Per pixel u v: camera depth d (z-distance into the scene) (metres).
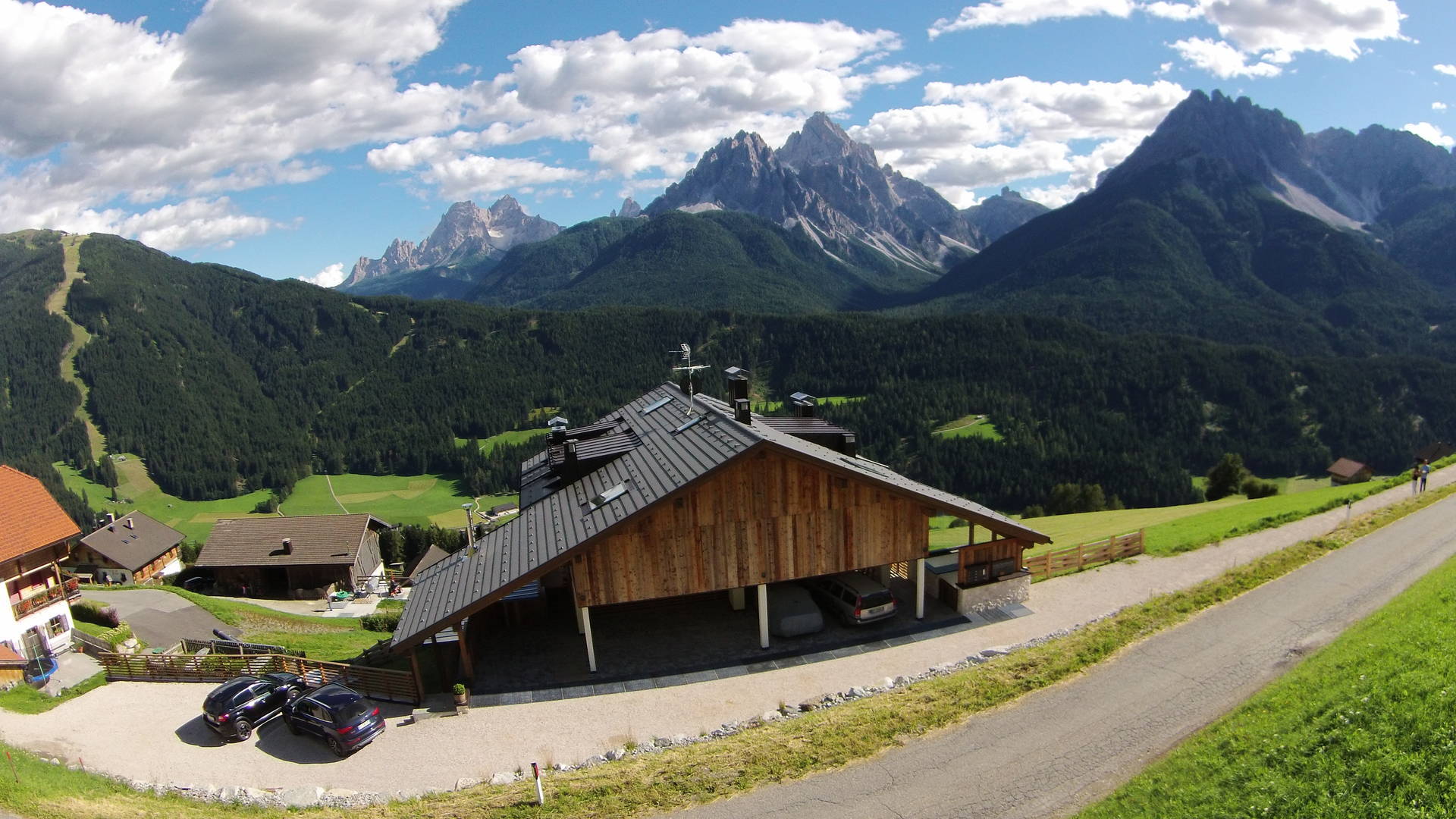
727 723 21.59
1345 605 25.47
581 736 21.73
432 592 26.47
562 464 32.97
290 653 34.00
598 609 30.08
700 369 37.72
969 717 20.11
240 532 71.88
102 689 28.66
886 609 27.64
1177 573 30.95
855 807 16.81
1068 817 15.85
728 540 25.27
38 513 36.97
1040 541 28.75
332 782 20.45
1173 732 18.70
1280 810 13.59
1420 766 13.07
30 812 17.52
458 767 20.64
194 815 18.17
